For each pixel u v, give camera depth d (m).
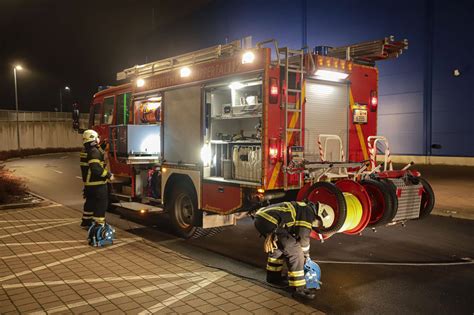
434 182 14.14
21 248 6.24
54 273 5.11
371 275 5.40
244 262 5.97
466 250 6.62
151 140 8.09
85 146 6.59
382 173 6.12
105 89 10.41
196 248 6.76
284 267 5.48
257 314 3.98
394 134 21.81
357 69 7.10
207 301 4.27
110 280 4.87
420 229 8.08
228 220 7.17
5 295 4.39
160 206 8.15
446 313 4.23
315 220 4.84
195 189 7.06
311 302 4.50
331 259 6.11
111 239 6.51
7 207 9.75
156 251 6.12
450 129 19.67
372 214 5.88
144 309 4.06
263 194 5.90
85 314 3.93
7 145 38.72
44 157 33.53
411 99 21.05
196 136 7.10
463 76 19.12
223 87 6.71
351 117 7.04
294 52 6.12
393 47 7.02
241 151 6.44
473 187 12.94
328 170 6.13
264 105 5.85
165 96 7.88
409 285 5.04
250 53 6.06
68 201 11.67
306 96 6.45
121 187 9.34
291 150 6.02
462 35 19.09
